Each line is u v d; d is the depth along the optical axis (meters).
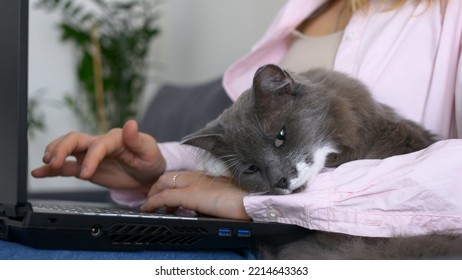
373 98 0.95
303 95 0.93
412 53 0.98
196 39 2.36
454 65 0.94
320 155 0.91
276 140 0.92
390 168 0.77
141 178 1.02
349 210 0.75
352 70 1.02
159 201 0.88
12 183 0.68
